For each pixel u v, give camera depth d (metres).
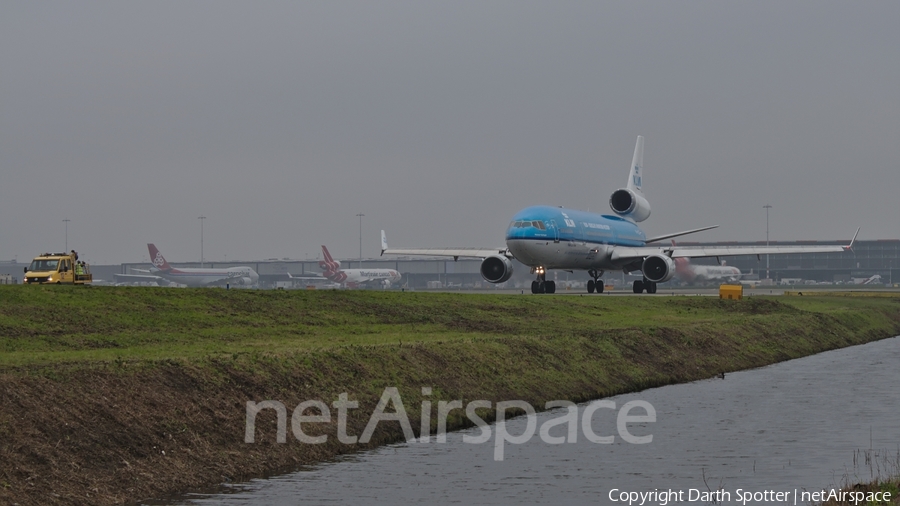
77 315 173.25
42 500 87.69
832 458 114.00
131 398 110.06
